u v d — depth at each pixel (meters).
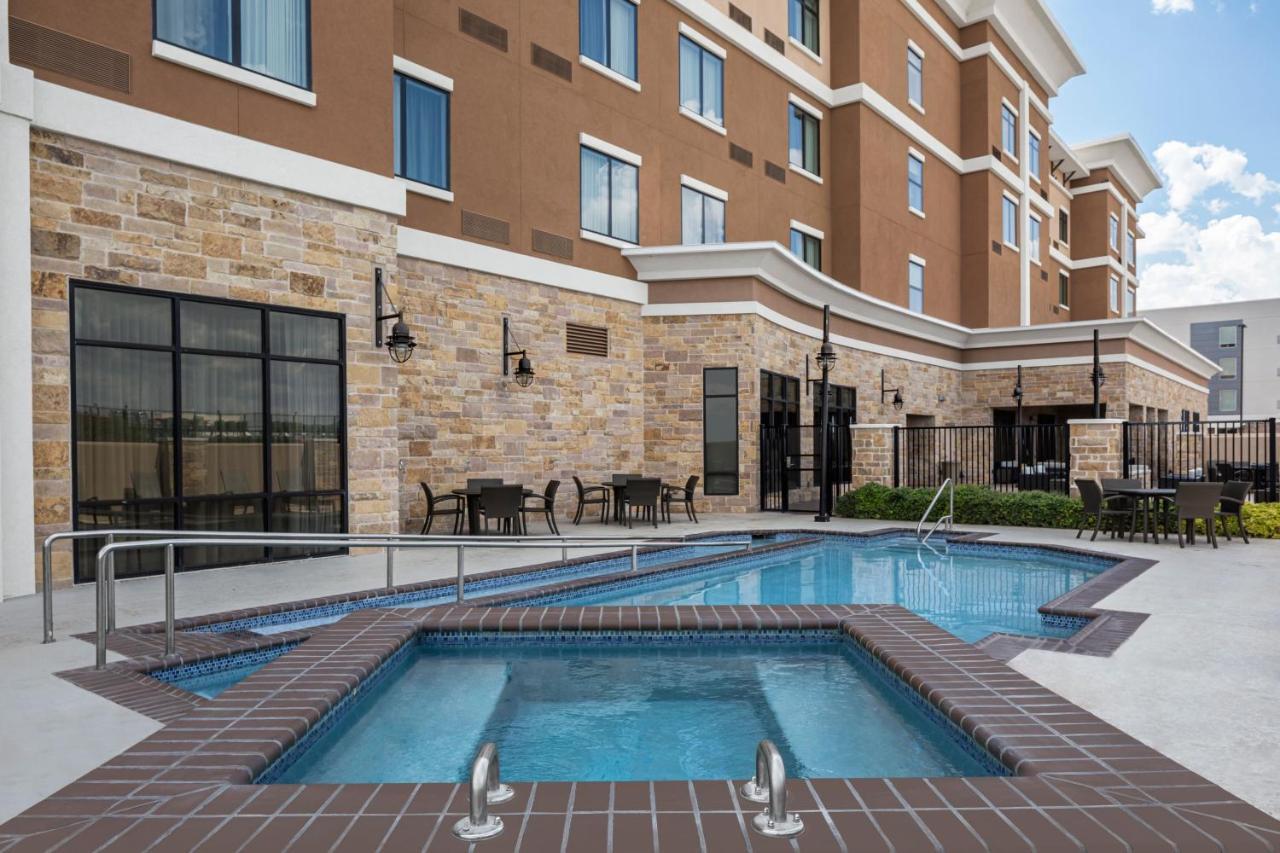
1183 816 2.86
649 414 16.61
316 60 10.10
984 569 10.84
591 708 5.09
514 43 14.34
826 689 5.45
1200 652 5.60
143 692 4.73
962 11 26.31
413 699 5.26
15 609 7.02
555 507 14.85
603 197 15.98
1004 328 25.28
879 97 22.16
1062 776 3.23
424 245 12.76
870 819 2.83
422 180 12.97
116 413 8.45
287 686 4.58
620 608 6.80
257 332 9.59
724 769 4.10
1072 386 24.94
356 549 10.55
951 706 4.17
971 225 26.98
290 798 3.04
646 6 16.84
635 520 15.01
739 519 15.46
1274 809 3.15
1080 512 13.64
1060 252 34.78
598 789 3.12
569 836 2.71
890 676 5.19
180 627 6.46
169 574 5.65
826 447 15.44
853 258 21.59
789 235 20.39
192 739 3.71
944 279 25.95
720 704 5.15
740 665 6.03
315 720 4.17
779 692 5.40
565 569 9.91
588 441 15.50
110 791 3.12
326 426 10.28
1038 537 12.79
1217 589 8.02
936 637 5.75
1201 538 12.47
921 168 24.83
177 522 8.92
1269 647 5.74
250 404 9.53
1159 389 28.03
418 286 12.77
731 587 9.55
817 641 6.44
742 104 19.16
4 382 7.52
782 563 11.40
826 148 21.84
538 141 14.70
